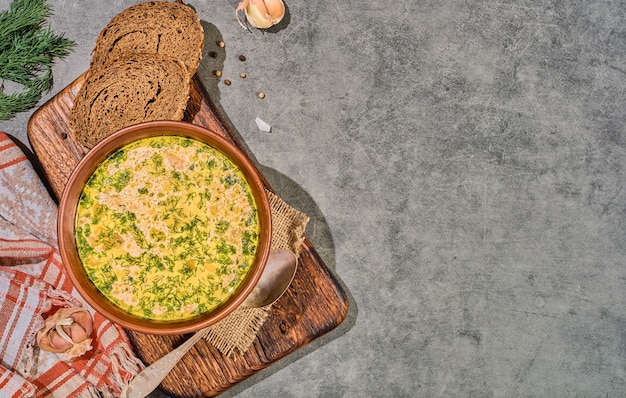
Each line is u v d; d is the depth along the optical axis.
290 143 0.84
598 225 0.85
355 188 0.84
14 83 0.84
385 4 0.84
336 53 0.84
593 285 0.85
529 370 0.84
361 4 0.84
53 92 0.83
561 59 0.84
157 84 0.71
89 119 0.71
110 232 0.65
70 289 0.74
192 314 0.65
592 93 0.85
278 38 0.84
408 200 0.84
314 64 0.84
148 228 0.66
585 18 0.85
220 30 0.83
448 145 0.84
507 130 0.85
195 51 0.72
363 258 0.84
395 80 0.84
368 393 0.84
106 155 0.65
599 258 0.85
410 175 0.84
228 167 0.66
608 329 0.84
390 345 0.84
